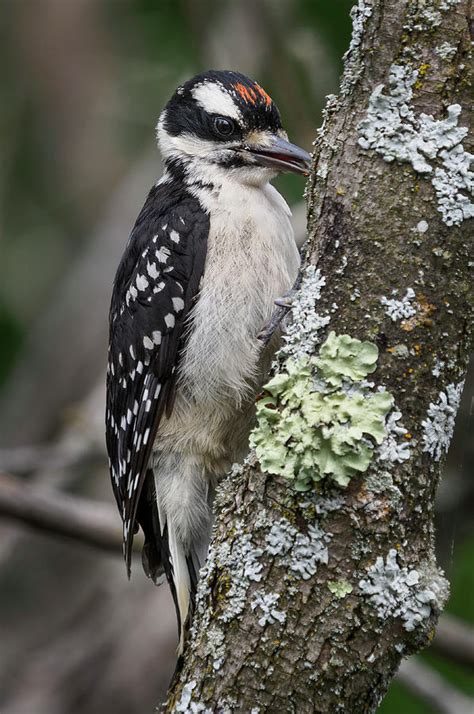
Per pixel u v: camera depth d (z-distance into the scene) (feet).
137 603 43.88
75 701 43.16
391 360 18.21
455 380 18.37
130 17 50.49
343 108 18.92
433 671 36.99
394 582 18.03
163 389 26.89
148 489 27.73
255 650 18.51
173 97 30.91
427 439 18.17
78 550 50.96
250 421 26.58
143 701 42.01
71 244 55.42
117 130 55.57
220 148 29.01
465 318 18.24
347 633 18.10
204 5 44.39
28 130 55.26
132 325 27.78
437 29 18.13
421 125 18.22
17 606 49.88
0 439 52.70
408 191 18.24
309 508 18.33
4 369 53.47
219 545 19.47
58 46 55.52
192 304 26.91
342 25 41.16
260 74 42.52
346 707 18.25
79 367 53.88
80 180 55.72
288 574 18.40
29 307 54.29
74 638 45.52
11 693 44.52
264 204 27.73
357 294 18.47
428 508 18.39
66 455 40.37
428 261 18.15
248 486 19.16
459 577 37.42
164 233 27.43
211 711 18.70
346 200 18.62
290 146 28.99
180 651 22.30
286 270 26.91
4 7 55.77
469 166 18.08
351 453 18.03
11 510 34.24
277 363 19.48
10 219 54.70
